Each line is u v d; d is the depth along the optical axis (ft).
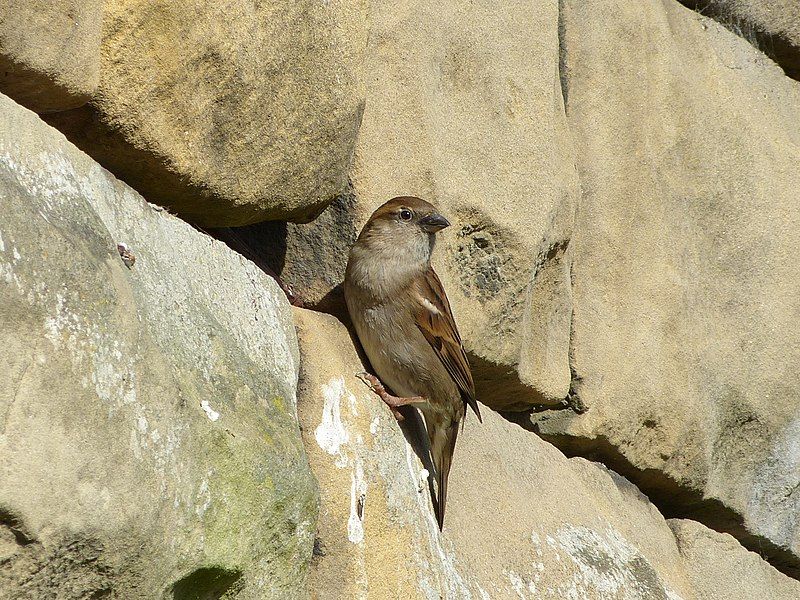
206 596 15.79
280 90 19.24
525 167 27.73
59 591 12.86
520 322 27.86
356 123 21.67
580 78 32.63
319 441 20.15
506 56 27.91
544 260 28.99
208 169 17.97
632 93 33.94
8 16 13.89
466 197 25.85
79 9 14.92
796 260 37.32
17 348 12.44
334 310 24.22
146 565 13.83
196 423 15.37
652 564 30.76
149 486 13.98
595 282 31.76
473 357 26.94
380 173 23.86
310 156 20.43
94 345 13.58
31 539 12.28
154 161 17.06
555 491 29.09
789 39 40.34
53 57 14.60
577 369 30.68
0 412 12.10
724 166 36.04
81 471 12.92
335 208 23.59
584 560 27.76
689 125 35.32
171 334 16.08
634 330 32.37
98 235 14.82
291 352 20.22
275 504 16.90
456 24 26.53
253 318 19.16
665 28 35.68
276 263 23.70
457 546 23.93
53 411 12.72
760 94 39.24
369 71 24.12
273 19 18.84
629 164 33.22
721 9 39.47
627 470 32.81
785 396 36.78
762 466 36.76
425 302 23.85
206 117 17.67
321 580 19.11
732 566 34.47
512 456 28.43
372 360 23.85
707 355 34.45
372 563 19.90
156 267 16.57
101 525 13.05
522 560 25.89
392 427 22.63
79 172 15.31
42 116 15.92
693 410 33.60
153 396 14.52
